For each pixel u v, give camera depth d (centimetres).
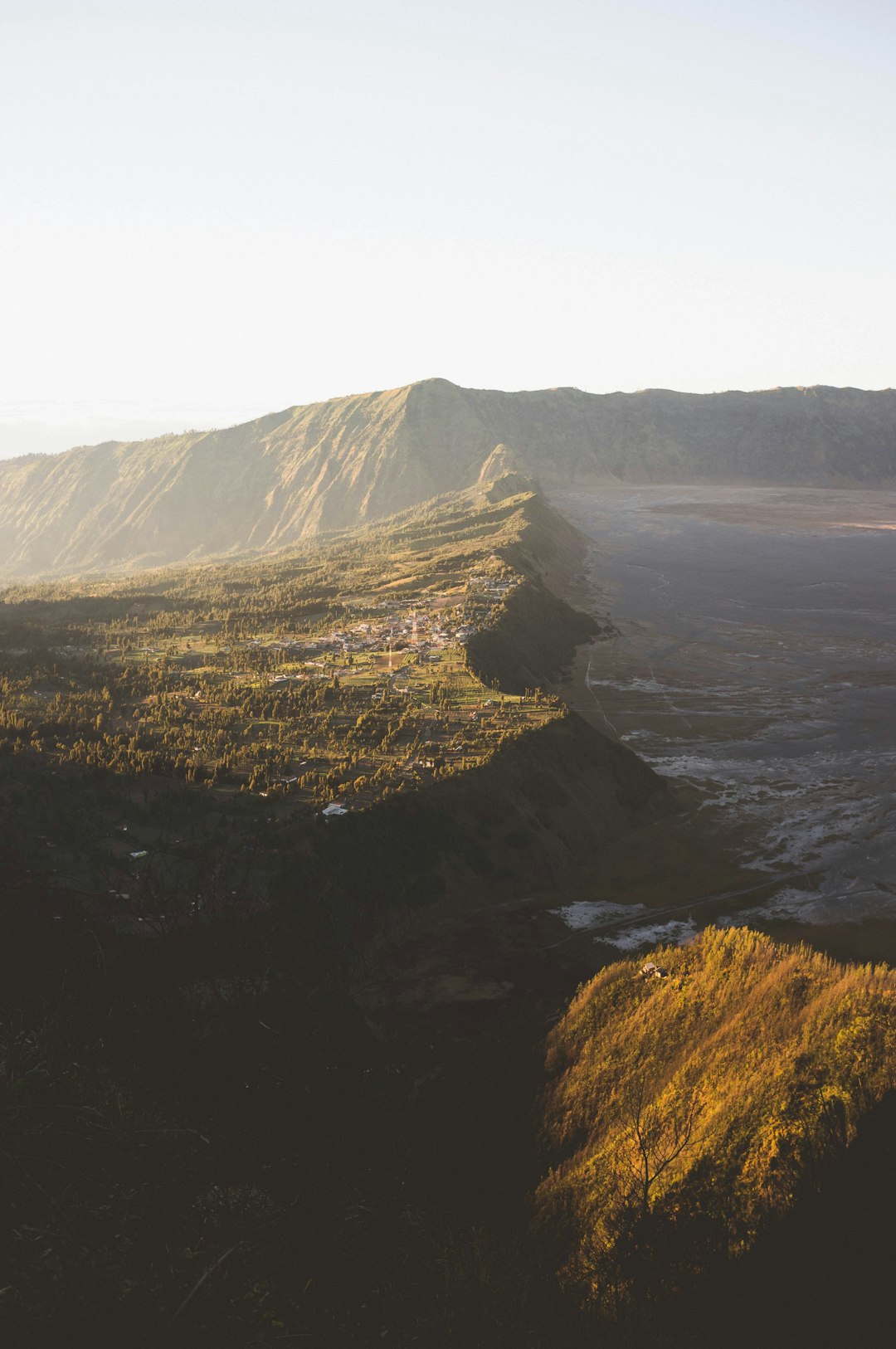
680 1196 1600
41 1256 621
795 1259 1423
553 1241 1532
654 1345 1148
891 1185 1571
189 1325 634
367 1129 1147
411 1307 879
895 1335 1309
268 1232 778
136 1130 748
